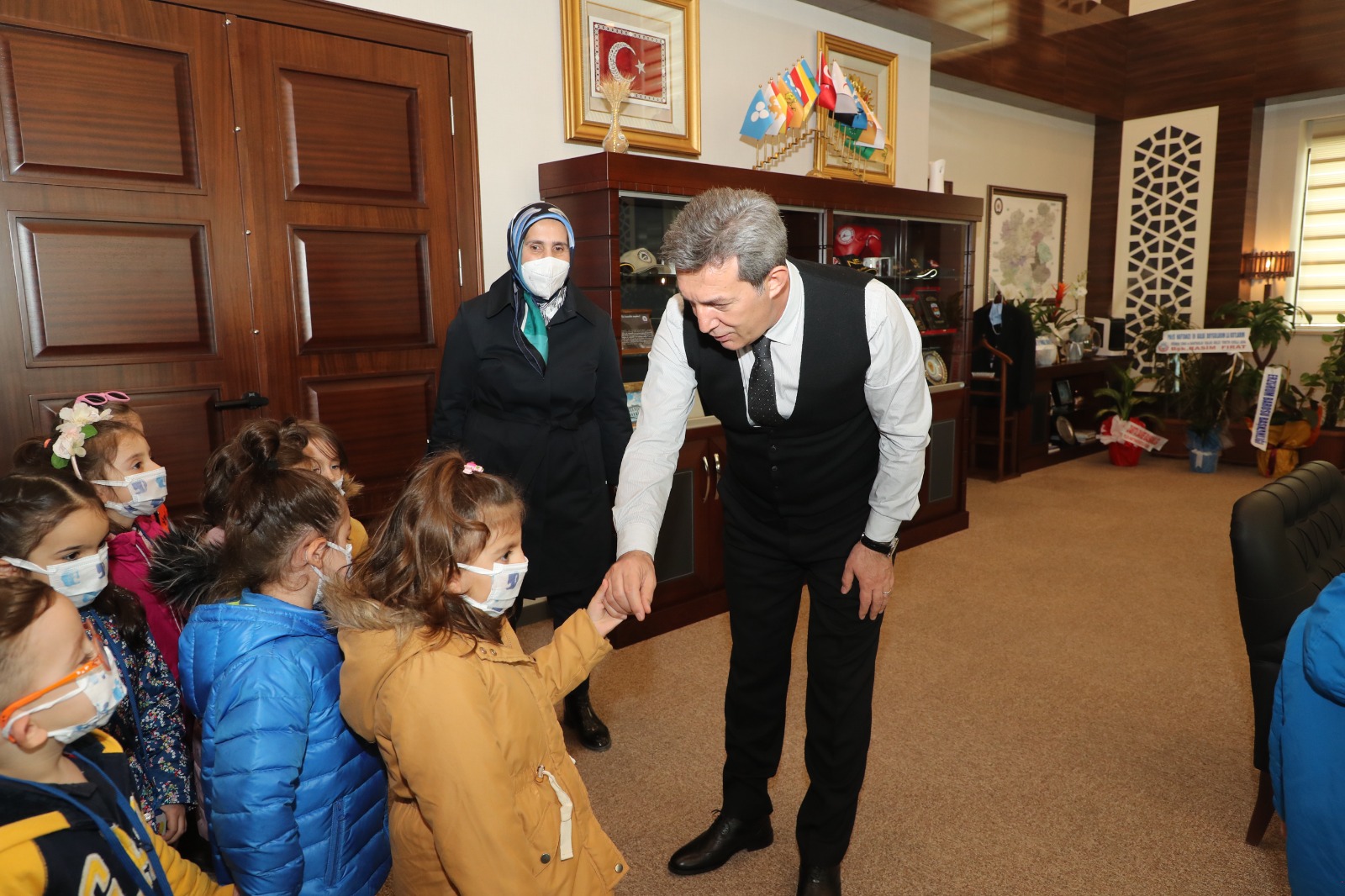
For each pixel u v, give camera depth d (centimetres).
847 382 156
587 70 330
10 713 90
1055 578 405
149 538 175
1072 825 213
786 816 219
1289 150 684
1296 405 636
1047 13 632
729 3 386
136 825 106
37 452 167
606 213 304
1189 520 507
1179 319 695
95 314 236
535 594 244
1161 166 717
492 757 104
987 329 620
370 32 277
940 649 323
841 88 408
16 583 96
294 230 269
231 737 115
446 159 300
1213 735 258
